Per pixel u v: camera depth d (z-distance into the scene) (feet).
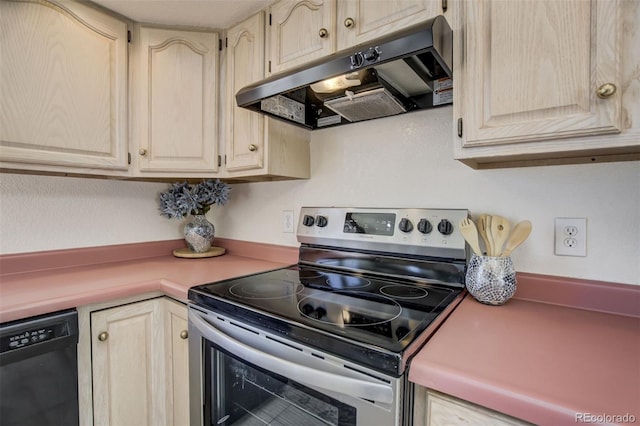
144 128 4.63
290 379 2.56
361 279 3.94
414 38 2.55
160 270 4.66
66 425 3.35
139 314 3.93
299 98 4.22
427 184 3.95
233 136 4.77
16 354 3.02
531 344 2.22
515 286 3.07
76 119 4.09
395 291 3.41
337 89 3.63
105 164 4.35
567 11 2.26
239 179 5.58
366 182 4.46
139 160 4.63
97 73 4.26
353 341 2.18
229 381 3.27
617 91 2.11
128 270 4.66
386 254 3.98
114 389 3.71
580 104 2.23
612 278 2.92
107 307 3.69
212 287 3.62
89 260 5.04
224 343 2.95
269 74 4.23
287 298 3.18
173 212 5.58
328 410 2.39
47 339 3.20
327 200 4.88
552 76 2.32
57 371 3.30
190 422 3.61
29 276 4.25
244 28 4.56
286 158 4.69
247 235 5.98
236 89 4.69
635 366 1.92
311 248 4.69
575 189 3.07
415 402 2.07
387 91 3.50
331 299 3.14
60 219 4.80
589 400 1.58
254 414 2.99
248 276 4.13
